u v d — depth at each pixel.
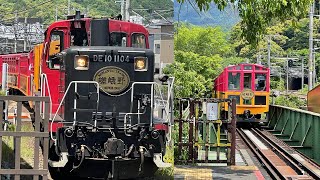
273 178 12.58
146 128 9.96
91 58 10.13
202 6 10.44
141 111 10.11
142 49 10.36
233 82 26.75
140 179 10.89
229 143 14.09
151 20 27.08
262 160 14.91
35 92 13.98
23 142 13.93
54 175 10.90
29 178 10.27
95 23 11.12
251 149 17.98
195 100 13.99
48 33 11.44
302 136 20.36
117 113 10.09
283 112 25.17
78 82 9.77
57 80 11.37
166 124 10.22
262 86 26.94
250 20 11.59
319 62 56.78
